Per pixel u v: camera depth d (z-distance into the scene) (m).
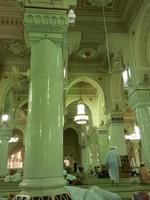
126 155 9.16
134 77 7.00
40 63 2.84
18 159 21.72
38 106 2.61
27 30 3.04
